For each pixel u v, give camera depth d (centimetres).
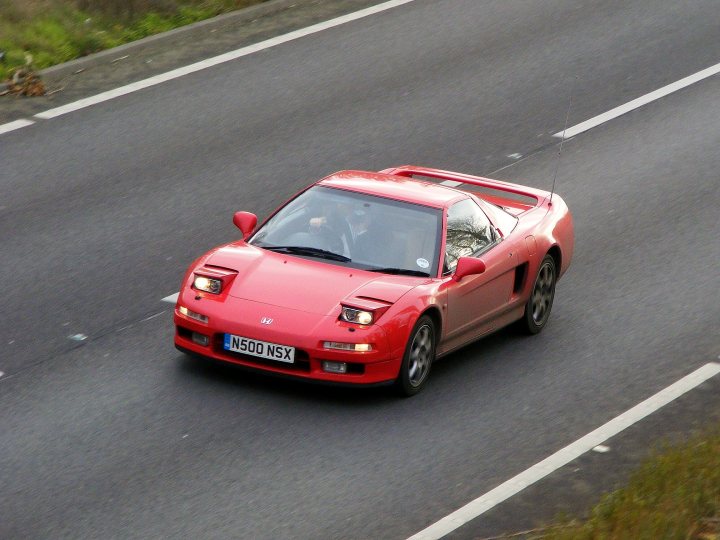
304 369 2345
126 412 2284
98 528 1897
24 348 2559
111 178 3628
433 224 2589
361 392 2442
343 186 2666
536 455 2266
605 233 3531
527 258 2773
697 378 2666
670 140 4259
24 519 1909
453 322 2545
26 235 3203
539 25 5259
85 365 2484
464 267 2508
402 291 2425
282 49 4781
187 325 2397
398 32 5053
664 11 5531
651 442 2353
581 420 2430
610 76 4775
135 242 3206
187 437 2205
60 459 2102
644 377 2659
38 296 2842
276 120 4159
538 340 2823
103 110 4131
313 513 1988
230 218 3412
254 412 2314
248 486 2056
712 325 2967
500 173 3891
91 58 4462
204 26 4866
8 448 2130
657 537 1811
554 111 4422
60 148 3819
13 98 4159
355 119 4216
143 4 4897
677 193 3850
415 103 4391
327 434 2258
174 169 3725
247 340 2345
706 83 4778
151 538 1878
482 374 2603
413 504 2045
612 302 3075
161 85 4369
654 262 3341
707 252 3431
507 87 4597
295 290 2408
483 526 1992
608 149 4150
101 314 2759
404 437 2280
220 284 2405
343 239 2548
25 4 4631
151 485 2036
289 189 3644
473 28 5172
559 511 2059
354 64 4700
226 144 3944
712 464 2064
